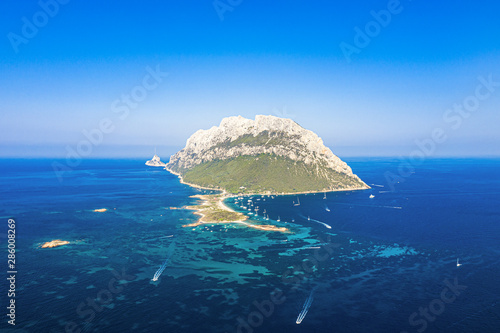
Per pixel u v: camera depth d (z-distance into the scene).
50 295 151.88
